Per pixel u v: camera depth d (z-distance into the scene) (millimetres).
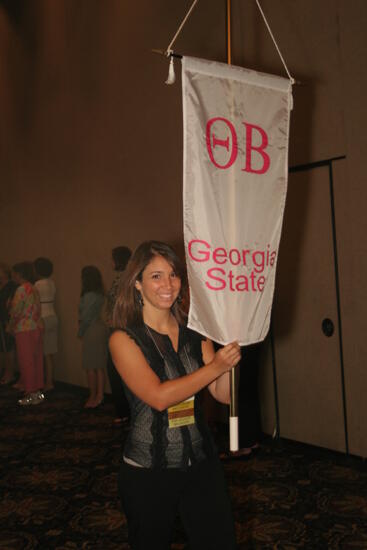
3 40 7898
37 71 7316
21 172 7703
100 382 5969
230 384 1866
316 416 4266
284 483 3557
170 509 1810
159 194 5664
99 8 6293
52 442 4773
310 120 4191
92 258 6570
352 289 3971
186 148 1819
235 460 4043
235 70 1904
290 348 4434
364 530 2869
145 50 5738
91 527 3074
